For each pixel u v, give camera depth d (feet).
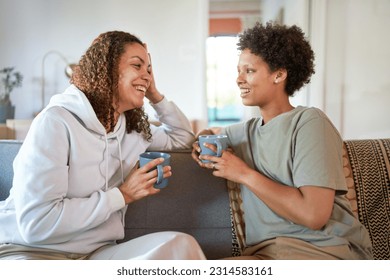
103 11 14.75
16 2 14.60
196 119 14.70
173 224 3.99
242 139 3.90
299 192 3.22
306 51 3.73
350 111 12.58
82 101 3.26
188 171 4.02
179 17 14.67
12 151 4.14
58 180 3.00
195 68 14.87
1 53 14.75
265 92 3.65
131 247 3.08
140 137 3.93
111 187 3.60
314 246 3.31
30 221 2.92
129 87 3.49
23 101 15.02
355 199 3.96
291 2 14.93
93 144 3.34
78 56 14.97
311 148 3.26
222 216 4.01
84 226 3.04
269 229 3.52
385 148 4.16
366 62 12.29
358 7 12.21
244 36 3.72
